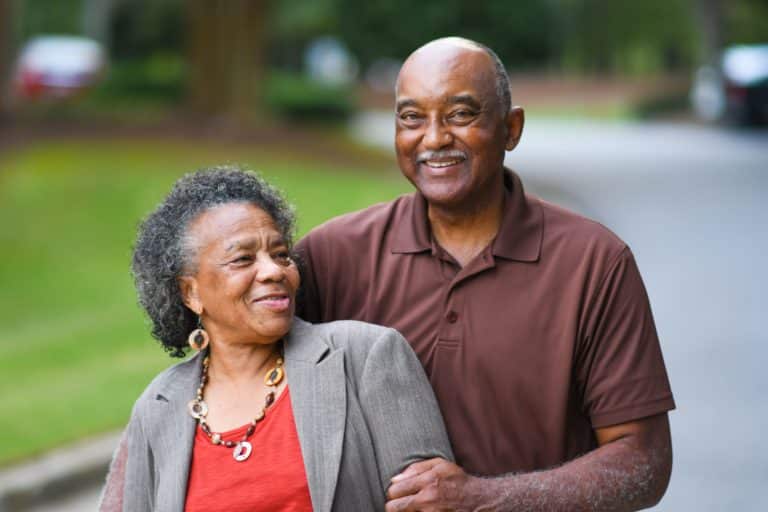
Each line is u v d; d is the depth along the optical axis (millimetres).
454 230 2877
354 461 2578
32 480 5621
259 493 2566
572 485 2613
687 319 8375
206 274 2680
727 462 5543
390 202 3051
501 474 2787
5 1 20156
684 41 49000
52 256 11820
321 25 50250
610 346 2752
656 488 2730
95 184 14195
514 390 2771
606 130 31250
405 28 49312
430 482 2539
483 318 2795
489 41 49594
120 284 10992
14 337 9242
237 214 2689
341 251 2980
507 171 2951
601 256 2775
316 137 21141
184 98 28625
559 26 51031
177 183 2807
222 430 2664
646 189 15594
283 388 2689
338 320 2930
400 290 2891
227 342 2730
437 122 2746
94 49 32844
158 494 2633
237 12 21266
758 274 9859
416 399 2654
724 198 14531
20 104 20906
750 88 26672
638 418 2725
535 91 46188
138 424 2744
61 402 6762
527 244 2811
